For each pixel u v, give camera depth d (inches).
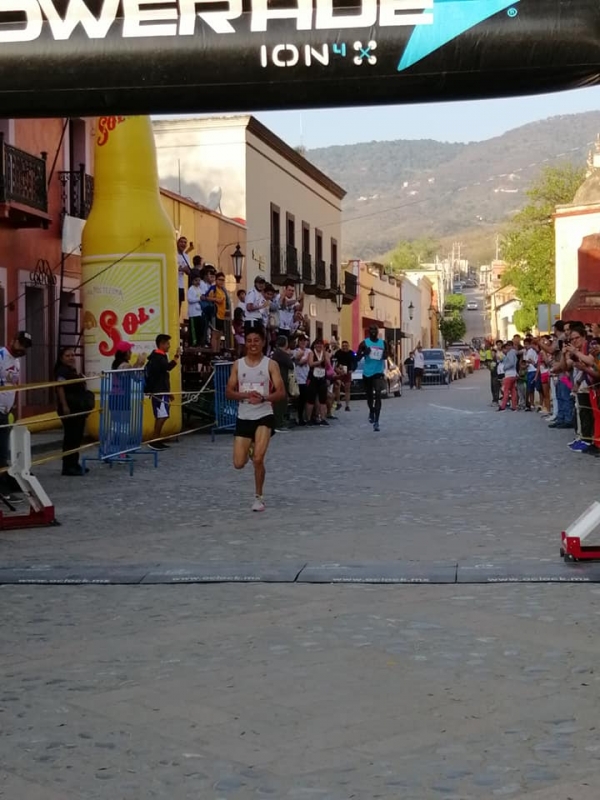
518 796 161.3
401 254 6348.4
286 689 216.2
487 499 483.5
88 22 385.1
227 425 892.0
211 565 341.4
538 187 2536.9
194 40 380.5
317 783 168.1
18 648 252.1
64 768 176.7
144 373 706.8
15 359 544.1
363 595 298.8
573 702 204.7
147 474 606.5
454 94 383.2
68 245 967.6
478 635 254.2
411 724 194.5
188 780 170.6
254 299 971.9
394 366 1663.4
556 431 876.6
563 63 373.7
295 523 423.8
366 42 375.6
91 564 346.9
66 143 988.6
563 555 340.5
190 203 1325.0
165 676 227.1
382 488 526.9
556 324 901.2
